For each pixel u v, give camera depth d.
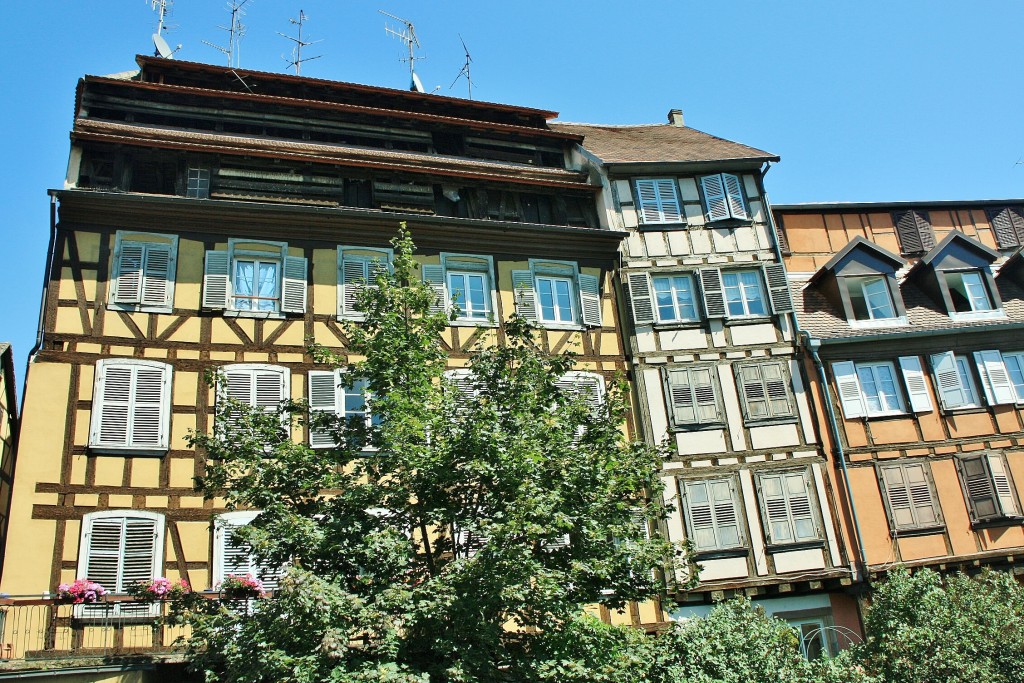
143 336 17.02
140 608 15.05
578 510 12.19
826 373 20.19
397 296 13.61
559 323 19.70
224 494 12.70
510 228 19.81
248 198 18.83
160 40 22.19
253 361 17.45
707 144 23.67
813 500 19.02
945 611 14.64
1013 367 21.05
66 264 17.06
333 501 12.32
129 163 18.34
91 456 15.95
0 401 18.36
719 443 19.19
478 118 23.08
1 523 18.47
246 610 12.88
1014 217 24.53
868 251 21.80
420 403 12.51
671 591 12.62
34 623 14.48
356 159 20.28
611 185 21.36
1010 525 19.55
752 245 21.25
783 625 13.85
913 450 19.83
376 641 11.24
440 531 12.62
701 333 20.12
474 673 11.06
